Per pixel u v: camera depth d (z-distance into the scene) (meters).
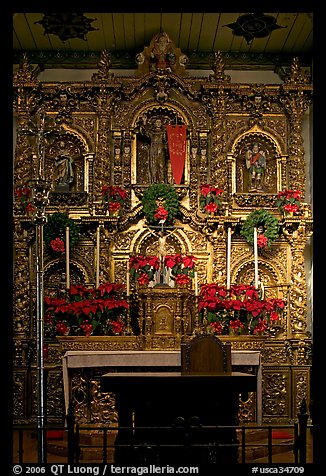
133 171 14.80
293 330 14.40
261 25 14.34
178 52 14.95
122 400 8.98
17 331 14.16
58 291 14.52
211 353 9.49
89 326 13.04
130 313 13.90
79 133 14.83
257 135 15.05
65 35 14.76
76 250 14.62
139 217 14.68
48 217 14.29
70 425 8.61
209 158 14.91
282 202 14.62
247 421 12.50
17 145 14.73
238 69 15.54
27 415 13.98
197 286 13.96
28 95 14.88
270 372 14.22
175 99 15.00
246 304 13.40
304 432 8.62
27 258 14.45
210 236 14.62
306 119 15.29
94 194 14.63
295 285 14.48
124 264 14.57
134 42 15.23
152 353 11.80
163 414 9.00
